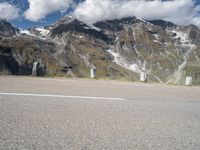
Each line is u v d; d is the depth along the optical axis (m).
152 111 3.67
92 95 4.92
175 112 3.71
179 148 2.18
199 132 2.69
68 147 2.07
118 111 3.50
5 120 2.73
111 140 2.29
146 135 2.49
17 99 4.00
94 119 2.98
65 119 2.91
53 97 4.38
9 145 2.05
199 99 5.39
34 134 2.34
